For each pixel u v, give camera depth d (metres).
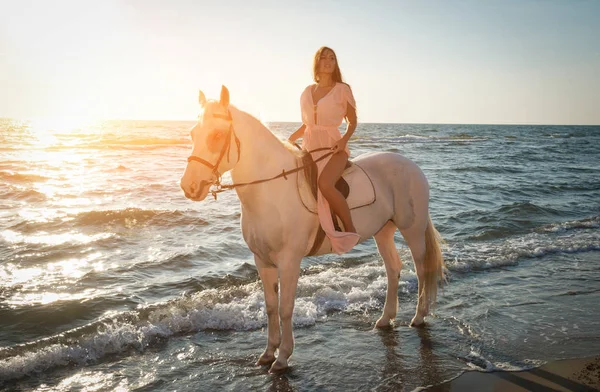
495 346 4.92
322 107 4.32
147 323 5.39
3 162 22.39
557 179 20.58
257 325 5.51
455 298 6.43
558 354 4.73
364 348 4.91
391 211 4.96
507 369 4.43
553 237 9.93
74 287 6.65
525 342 5.01
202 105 3.98
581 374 4.31
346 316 5.82
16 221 10.59
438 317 5.74
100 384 4.19
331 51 4.36
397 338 5.15
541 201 14.73
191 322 5.49
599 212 12.96
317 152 4.35
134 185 16.19
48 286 6.66
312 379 4.28
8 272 7.21
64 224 10.38
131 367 4.52
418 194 5.12
